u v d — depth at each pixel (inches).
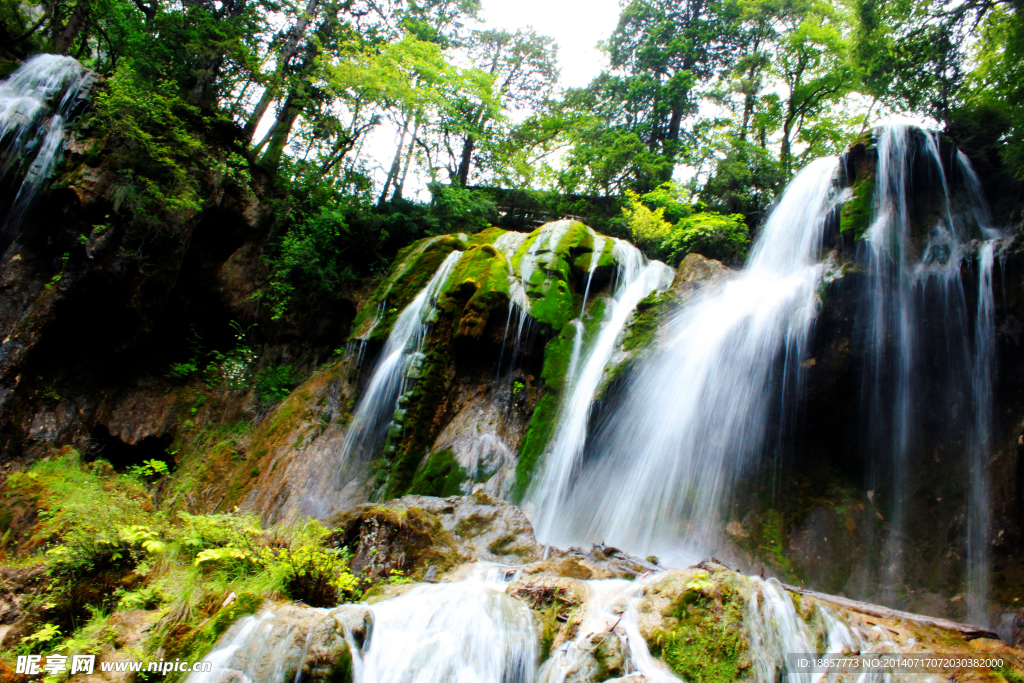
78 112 549.6
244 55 676.1
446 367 461.4
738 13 863.7
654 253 657.0
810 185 435.8
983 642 199.3
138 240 527.5
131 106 537.0
